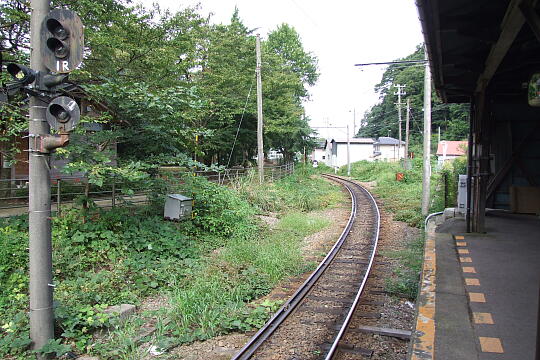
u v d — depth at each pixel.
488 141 7.08
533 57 6.26
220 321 5.58
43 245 4.65
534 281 4.54
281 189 19.55
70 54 4.37
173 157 9.13
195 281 7.20
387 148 60.09
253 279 7.49
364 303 6.38
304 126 32.25
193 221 10.58
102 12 9.50
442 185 16.95
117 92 7.86
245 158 28.23
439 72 6.96
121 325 5.43
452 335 3.25
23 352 4.54
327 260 9.02
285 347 4.91
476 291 4.25
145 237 8.52
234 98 21.16
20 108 7.16
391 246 10.48
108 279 6.70
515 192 9.30
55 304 5.16
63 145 4.49
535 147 9.30
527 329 3.34
